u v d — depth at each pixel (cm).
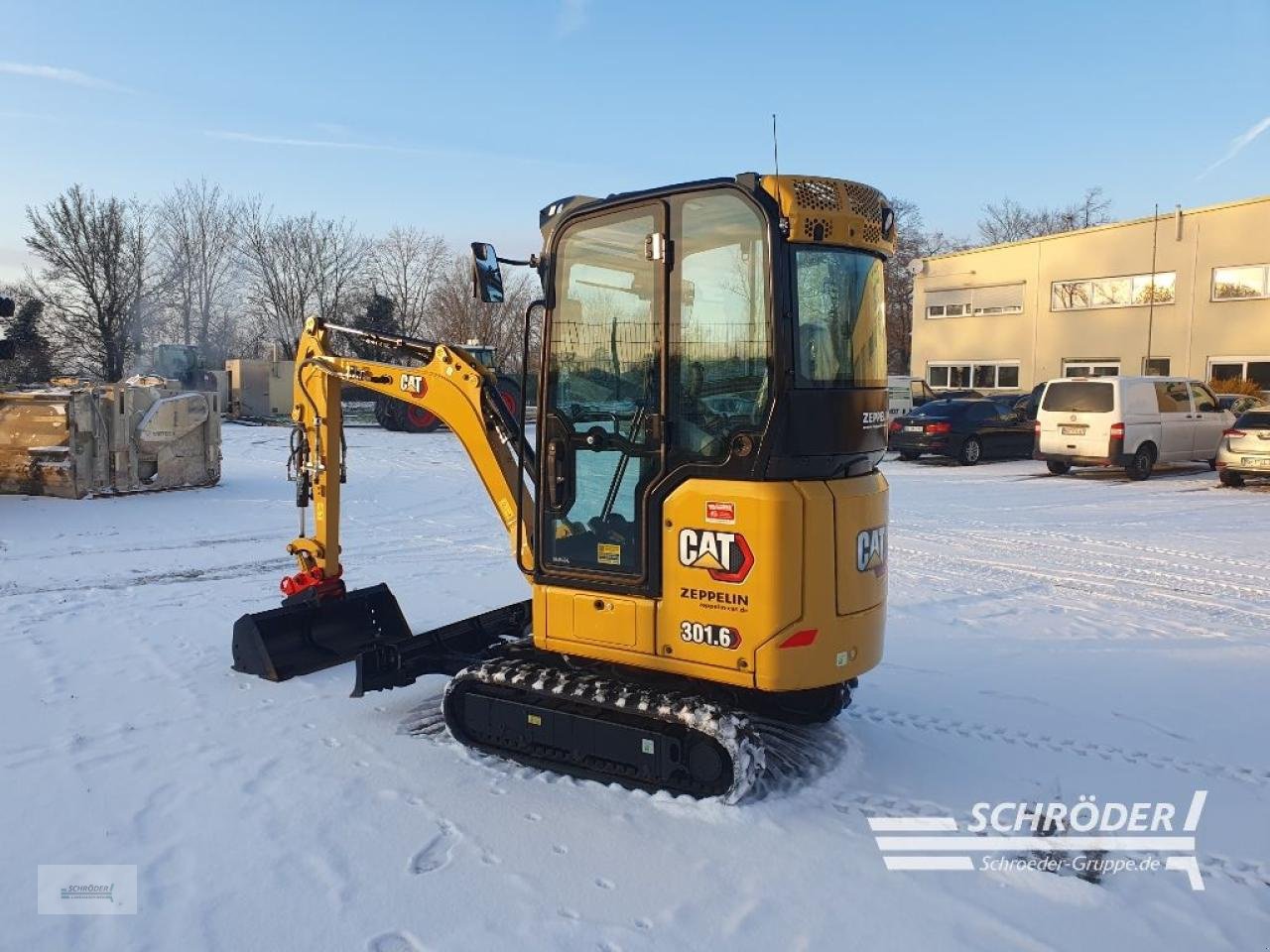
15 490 1247
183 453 1344
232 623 704
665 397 411
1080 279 3038
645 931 326
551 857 374
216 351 5144
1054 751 487
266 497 1307
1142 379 1639
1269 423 1477
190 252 5022
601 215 428
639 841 387
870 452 427
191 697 546
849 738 496
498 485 517
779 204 388
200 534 1043
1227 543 1046
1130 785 447
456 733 482
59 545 970
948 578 880
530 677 460
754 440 391
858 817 413
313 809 411
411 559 945
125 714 519
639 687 445
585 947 316
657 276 412
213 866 363
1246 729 516
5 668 591
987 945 323
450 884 354
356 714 526
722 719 409
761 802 420
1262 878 369
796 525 390
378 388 566
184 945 314
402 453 1927
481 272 453
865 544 418
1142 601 797
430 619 725
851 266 416
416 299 5234
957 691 575
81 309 4147
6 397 1238
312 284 5169
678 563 413
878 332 436
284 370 2972
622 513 430
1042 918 339
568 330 441
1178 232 2789
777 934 326
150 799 418
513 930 325
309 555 620
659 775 425
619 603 430
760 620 393
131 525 1084
